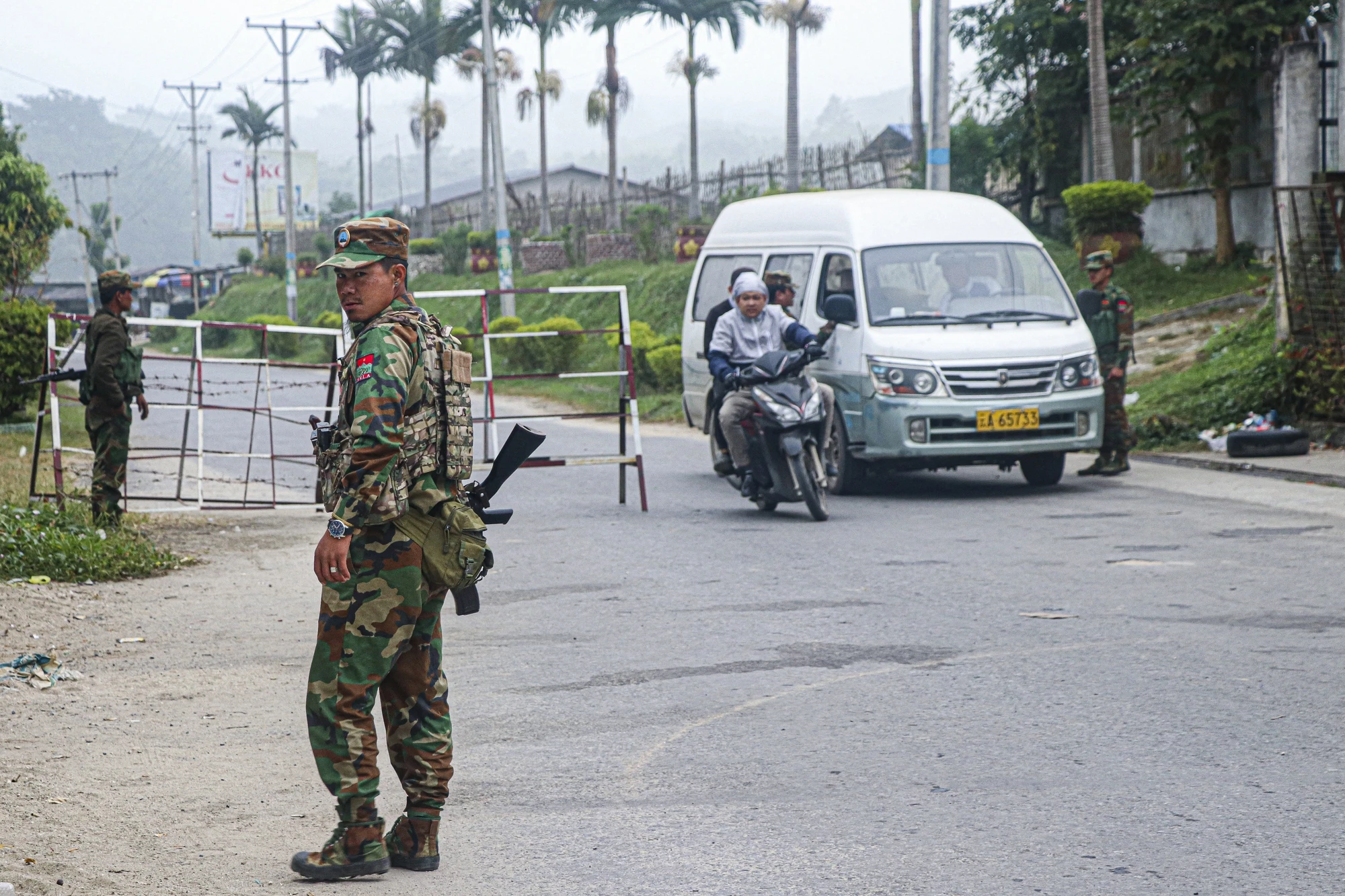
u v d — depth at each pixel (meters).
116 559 15.77
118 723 9.49
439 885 6.53
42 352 33.16
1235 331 29.66
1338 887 6.21
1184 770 7.93
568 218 100.88
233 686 10.59
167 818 7.50
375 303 6.46
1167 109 40.88
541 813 7.59
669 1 85.25
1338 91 24.50
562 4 93.62
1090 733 8.72
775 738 8.89
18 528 15.59
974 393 20.33
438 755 6.74
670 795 7.84
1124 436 22.06
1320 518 17.06
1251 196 41.06
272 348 94.25
